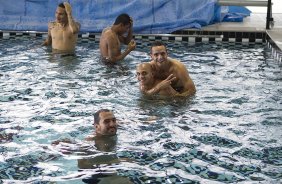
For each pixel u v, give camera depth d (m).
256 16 10.16
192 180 3.49
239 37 8.70
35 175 3.54
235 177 3.54
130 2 9.28
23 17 9.36
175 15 9.21
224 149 4.03
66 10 7.51
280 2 11.15
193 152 3.96
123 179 3.49
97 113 4.29
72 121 4.60
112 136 4.24
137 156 3.87
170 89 5.39
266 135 4.32
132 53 7.48
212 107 5.05
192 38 8.78
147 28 8.99
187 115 4.81
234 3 9.09
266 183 3.45
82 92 5.48
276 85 5.85
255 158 3.87
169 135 4.29
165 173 3.59
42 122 4.57
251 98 5.35
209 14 9.12
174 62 5.59
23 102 5.11
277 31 8.57
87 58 7.07
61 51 7.49
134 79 6.01
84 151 3.94
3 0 9.44
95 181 3.46
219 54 7.57
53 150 3.96
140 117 4.73
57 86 5.68
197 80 6.03
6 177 3.51
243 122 4.64
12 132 4.32
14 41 8.33
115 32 6.94
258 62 7.05
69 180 3.47
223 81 6.00
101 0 9.30
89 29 8.97
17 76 6.04
